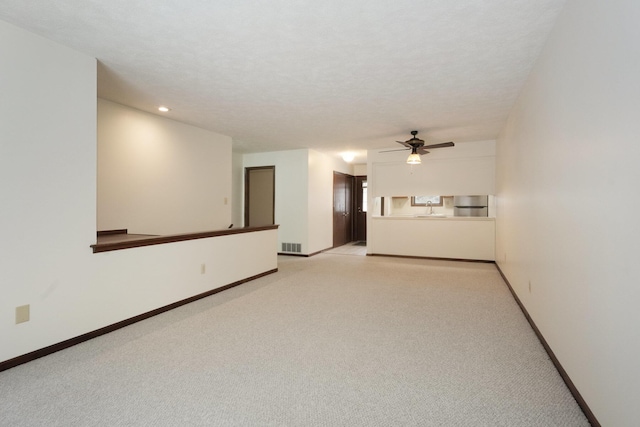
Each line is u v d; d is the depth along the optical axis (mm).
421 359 2281
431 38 2369
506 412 1691
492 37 2354
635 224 1209
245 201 7586
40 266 2291
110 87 3354
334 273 5180
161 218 4434
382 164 6969
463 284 4457
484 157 6156
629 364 1249
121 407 1710
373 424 1599
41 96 2305
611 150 1398
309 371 2107
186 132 4832
